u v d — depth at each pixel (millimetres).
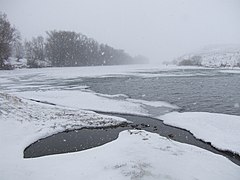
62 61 128250
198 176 10328
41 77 62969
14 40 93188
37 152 14984
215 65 106312
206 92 37594
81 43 140875
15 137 16234
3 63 87000
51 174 10656
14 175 10531
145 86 44812
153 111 26344
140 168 10273
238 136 17734
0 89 40250
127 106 28375
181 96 34625
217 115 23094
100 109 27125
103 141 17125
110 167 10523
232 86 43188
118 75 68875
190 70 86250
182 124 21047
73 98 32344
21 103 23000
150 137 14086
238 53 117375
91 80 55562
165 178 9766
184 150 13031
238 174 11258
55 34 125438
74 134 18578
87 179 9891
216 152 15500
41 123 19641
